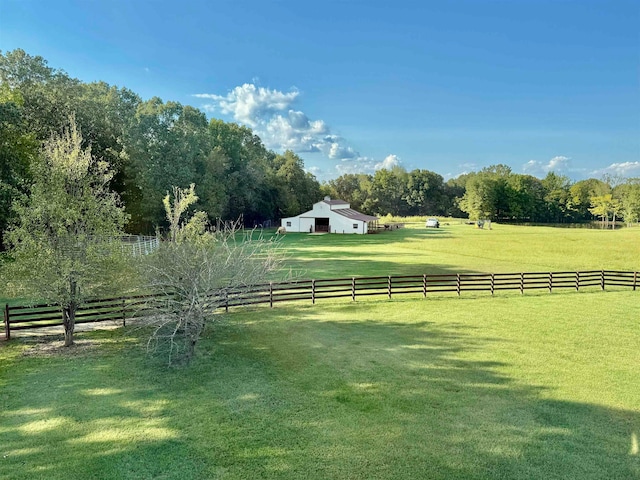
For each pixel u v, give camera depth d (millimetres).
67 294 10289
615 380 8766
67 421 7109
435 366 9531
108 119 37875
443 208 106000
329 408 7586
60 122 29969
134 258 11711
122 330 12070
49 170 10969
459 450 6312
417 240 42875
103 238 11203
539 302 16031
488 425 7008
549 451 6289
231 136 61906
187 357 9938
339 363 9711
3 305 14219
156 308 10461
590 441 6547
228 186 57062
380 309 14836
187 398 7965
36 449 6316
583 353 10375
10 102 22672
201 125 50094
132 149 38469
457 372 9195
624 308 15055
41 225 10562
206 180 46031
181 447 6383
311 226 55250
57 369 9266
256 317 13664
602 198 86938
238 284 11938
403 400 7891
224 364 9625
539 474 5773
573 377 8914
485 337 11641
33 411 7434
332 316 13859
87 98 35000
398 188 103688
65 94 32656
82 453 6219
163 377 8891
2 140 22234
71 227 10938
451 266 25078
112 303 14531
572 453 6242
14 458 6090
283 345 10938
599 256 30172
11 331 11984
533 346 10891
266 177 68938
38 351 10375
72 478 5664
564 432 6801
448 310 14727
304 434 6742
